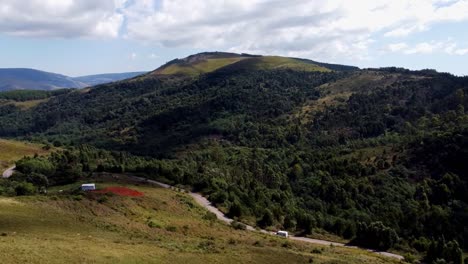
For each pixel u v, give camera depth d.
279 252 52.72
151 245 46.03
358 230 111.50
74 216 55.81
